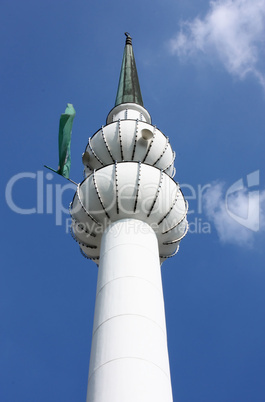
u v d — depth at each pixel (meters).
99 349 18.59
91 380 17.94
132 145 27.83
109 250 22.50
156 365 17.89
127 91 36.78
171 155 29.28
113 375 17.44
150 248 22.72
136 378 17.25
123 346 18.25
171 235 25.19
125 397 16.72
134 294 20.08
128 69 39.59
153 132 28.47
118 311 19.48
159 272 22.14
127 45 43.22
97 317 19.95
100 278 21.58
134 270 21.11
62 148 27.22
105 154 28.08
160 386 17.34
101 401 16.86
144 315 19.39
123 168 24.55
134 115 33.06
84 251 26.50
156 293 20.66
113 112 34.19
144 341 18.47
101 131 28.83
